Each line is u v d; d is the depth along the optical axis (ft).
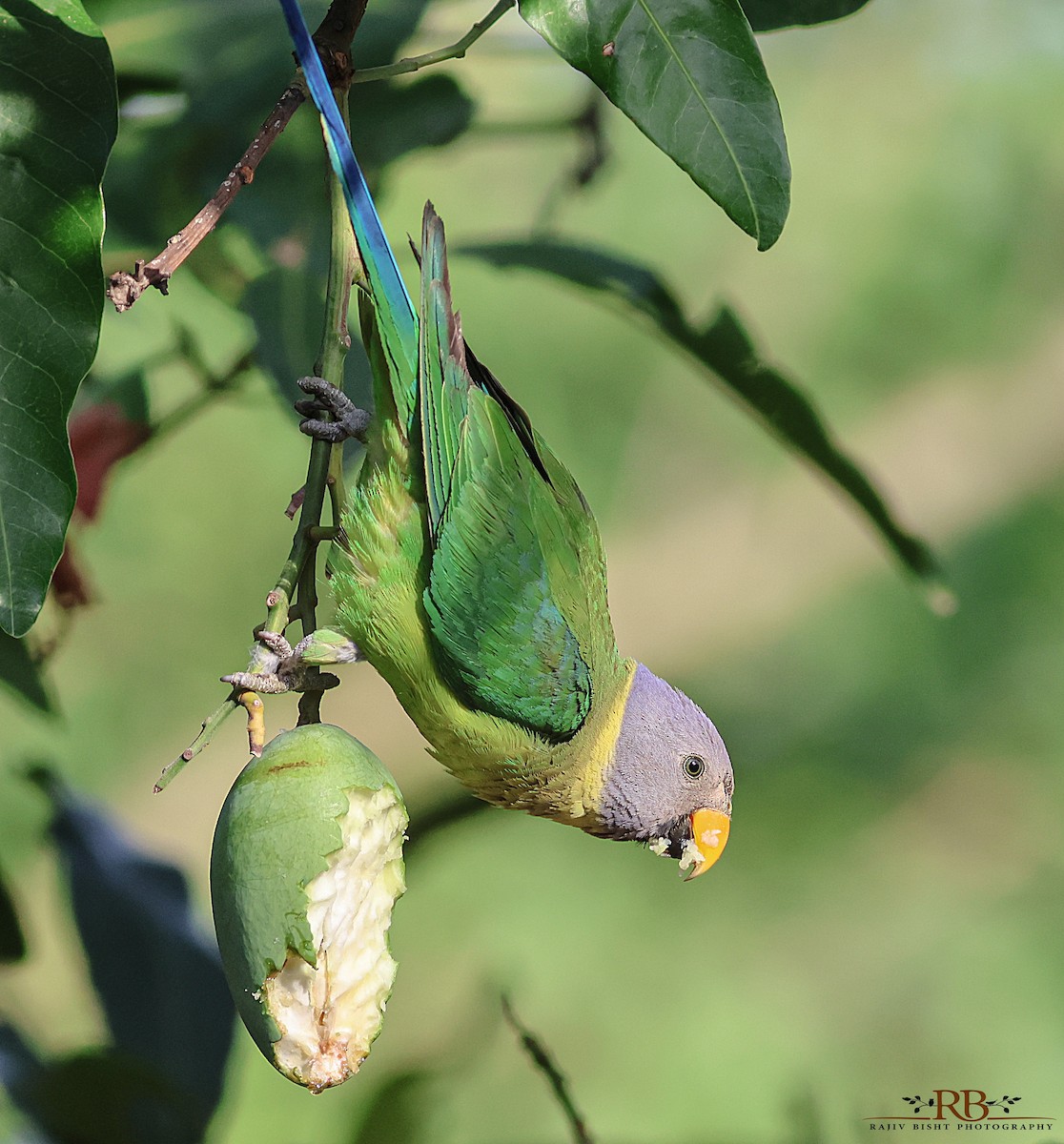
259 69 22.33
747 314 46.68
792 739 49.73
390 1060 41.39
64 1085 18.99
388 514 18.98
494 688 19.62
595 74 14.87
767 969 46.96
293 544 14.70
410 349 18.69
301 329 20.21
